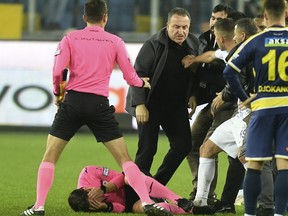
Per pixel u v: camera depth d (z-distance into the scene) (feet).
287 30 79.71
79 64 87.45
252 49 79.71
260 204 88.94
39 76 191.21
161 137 192.34
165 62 96.63
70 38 88.07
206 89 100.58
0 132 193.26
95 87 87.40
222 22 94.84
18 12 211.00
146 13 206.59
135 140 179.83
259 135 79.51
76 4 207.10
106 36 88.58
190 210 90.79
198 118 102.94
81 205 90.84
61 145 88.02
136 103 95.25
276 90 79.05
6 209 97.35
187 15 96.07
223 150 92.27
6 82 191.62
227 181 95.25
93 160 150.82
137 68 97.35
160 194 92.48
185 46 98.17
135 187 87.04
